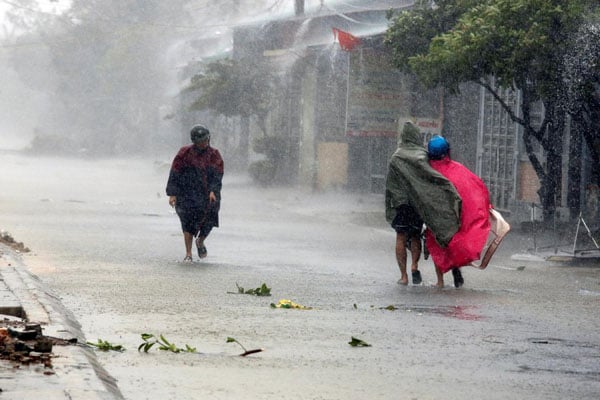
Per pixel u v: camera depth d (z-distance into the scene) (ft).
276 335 44.80
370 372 36.78
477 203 66.13
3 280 54.60
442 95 146.10
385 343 43.45
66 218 118.42
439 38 96.02
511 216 132.67
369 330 46.96
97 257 78.23
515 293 64.23
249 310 52.49
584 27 87.56
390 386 34.30
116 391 31.22
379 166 176.45
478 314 53.62
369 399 32.17
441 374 36.76
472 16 95.14
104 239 94.53
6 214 120.78
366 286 66.13
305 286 64.69
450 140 146.10
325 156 181.68
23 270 60.44
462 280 67.21
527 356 41.04
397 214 67.36
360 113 148.66
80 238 94.53
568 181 116.98
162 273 68.85
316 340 43.75
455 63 93.91
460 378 36.09
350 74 147.95
